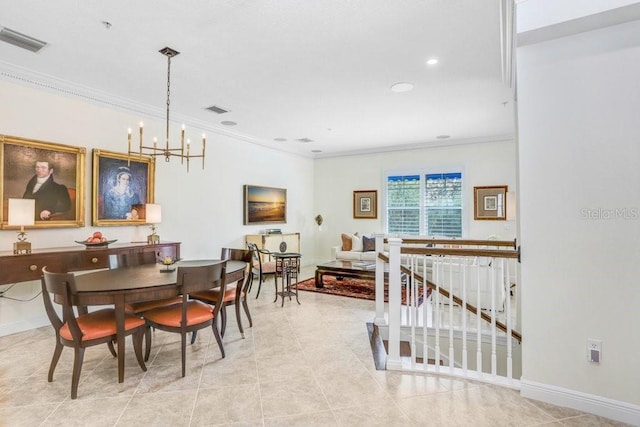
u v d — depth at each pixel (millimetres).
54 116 3725
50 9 2428
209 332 3535
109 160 4207
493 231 6520
